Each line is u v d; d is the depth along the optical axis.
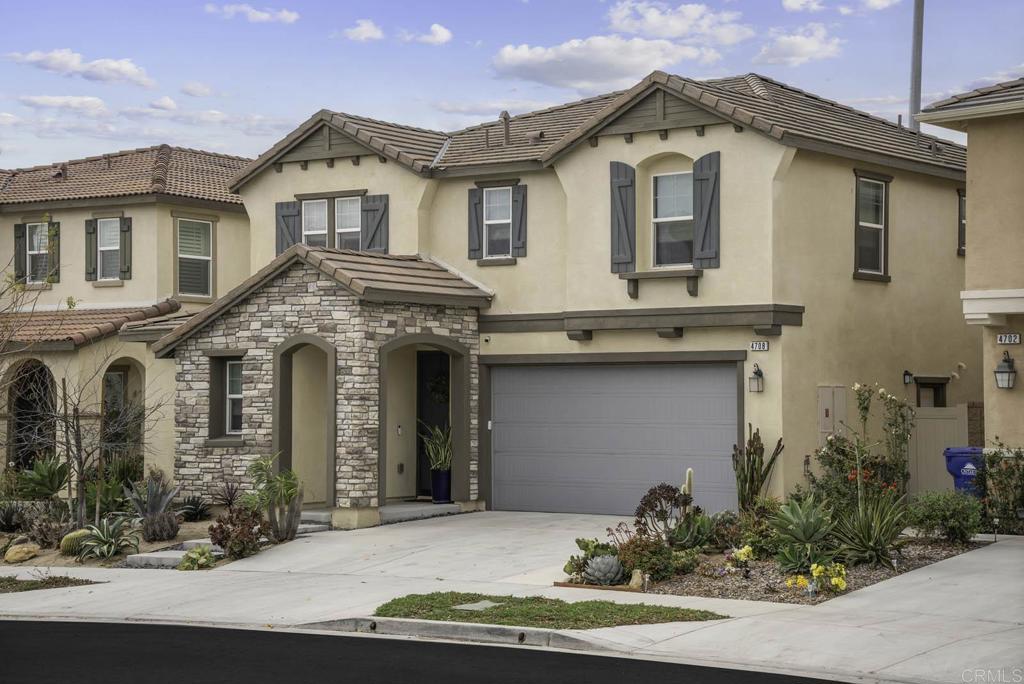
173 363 27.12
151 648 13.08
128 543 20.28
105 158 33.03
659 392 22.70
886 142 24.14
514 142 25.25
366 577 17.41
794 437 21.36
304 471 23.36
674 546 17.28
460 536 20.53
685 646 12.46
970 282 19.42
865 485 18.84
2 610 16.09
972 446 22.31
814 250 22.03
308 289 22.48
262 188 26.94
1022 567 16.06
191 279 30.95
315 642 13.30
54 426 24.61
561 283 23.72
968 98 19.48
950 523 17.62
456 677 11.27
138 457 27.06
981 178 19.42
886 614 13.58
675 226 22.30
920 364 24.61
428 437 25.17
